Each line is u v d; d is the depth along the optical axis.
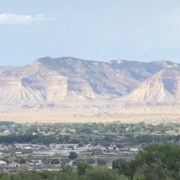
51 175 152.12
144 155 161.75
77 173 153.12
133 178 151.88
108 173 146.38
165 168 156.12
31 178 150.62
